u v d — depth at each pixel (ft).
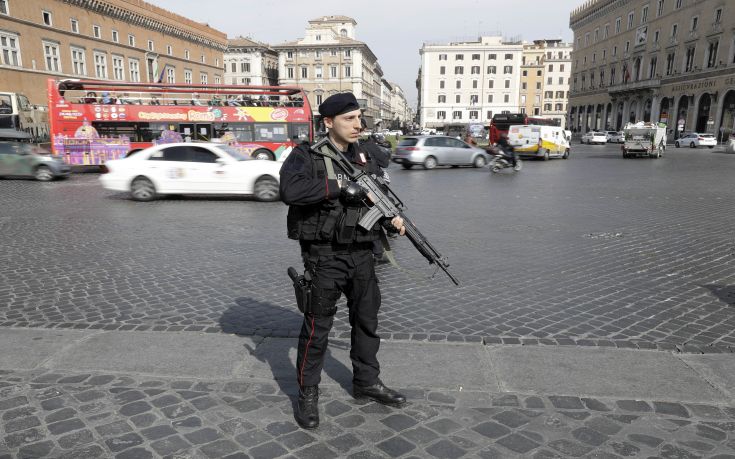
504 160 69.87
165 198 43.21
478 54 341.41
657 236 26.61
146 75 172.14
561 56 367.45
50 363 11.48
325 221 8.40
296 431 8.92
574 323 14.14
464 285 17.90
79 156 67.51
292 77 285.02
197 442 8.58
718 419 9.20
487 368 11.17
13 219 32.14
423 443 8.55
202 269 20.17
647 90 207.62
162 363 11.48
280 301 16.20
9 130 95.14
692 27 178.81
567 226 29.63
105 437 8.70
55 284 18.12
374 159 8.98
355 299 9.21
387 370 11.09
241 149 70.64
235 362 11.55
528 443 8.53
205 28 211.20
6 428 8.95
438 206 38.06
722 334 13.29
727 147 125.08
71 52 138.00
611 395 10.02
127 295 16.87
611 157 108.06
